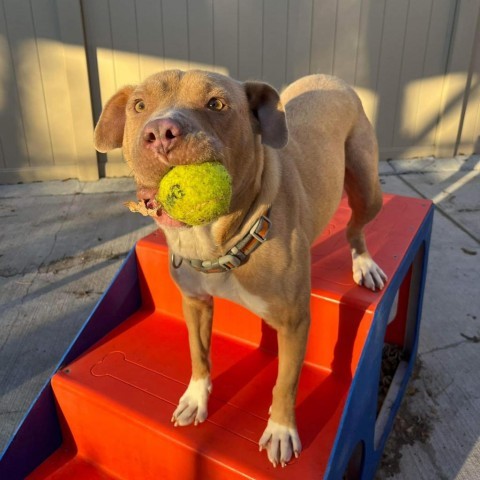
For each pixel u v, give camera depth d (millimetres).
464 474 631
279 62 1535
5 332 881
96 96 1496
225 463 492
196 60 1504
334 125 679
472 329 874
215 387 599
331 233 783
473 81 1623
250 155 476
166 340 687
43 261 1110
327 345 621
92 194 1462
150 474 564
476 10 1521
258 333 666
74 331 881
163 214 427
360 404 509
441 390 754
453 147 1664
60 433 626
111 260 1111
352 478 583
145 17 1445
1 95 1454
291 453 496
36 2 1389
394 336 812
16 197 1452
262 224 490
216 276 515
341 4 1496
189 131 396
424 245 778
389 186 1497
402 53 1568
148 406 560
